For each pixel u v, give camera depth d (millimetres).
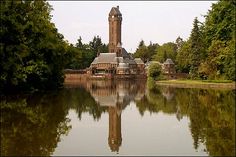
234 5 91750
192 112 43094
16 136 28734
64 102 55344
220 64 94375
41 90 78938
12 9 57906
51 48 72125
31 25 63438
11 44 57625
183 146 25969
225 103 50812
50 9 75812
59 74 85812
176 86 105062
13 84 60531
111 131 32562
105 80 195375
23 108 45344
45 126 33594
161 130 32625
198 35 128250
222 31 93938
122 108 49656
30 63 64312
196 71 127688
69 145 26531
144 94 75688
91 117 40875
